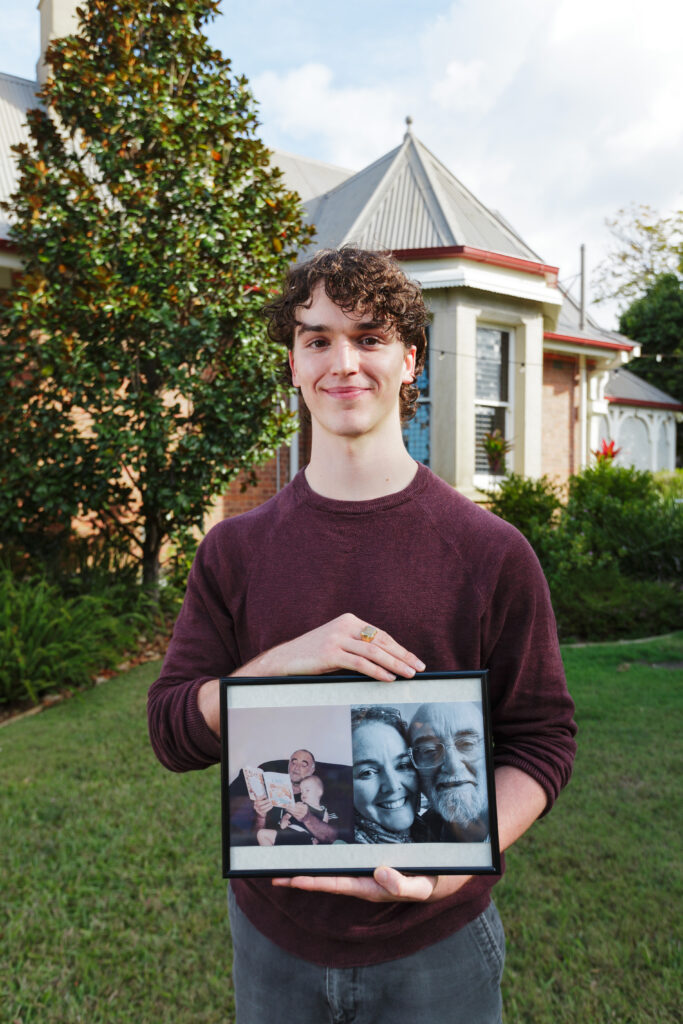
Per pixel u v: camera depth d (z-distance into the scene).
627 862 2.97
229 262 6.11
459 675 1.07
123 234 5.93
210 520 8.36
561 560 7.55
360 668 1.06
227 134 6.15
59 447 5.86
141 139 6.09
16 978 2.41
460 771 1.06
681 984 2.31
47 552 6.52
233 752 1.09
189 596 1.36
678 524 8.97
